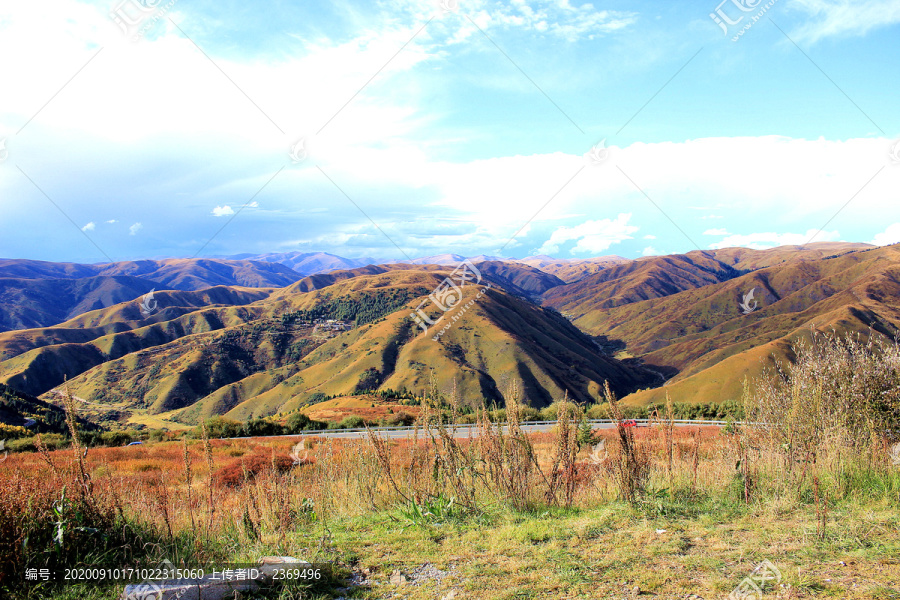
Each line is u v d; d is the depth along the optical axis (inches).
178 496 254.2
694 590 140.8
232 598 149.3
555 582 151.7
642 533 192.1
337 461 339.3
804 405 254.7
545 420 1630.2
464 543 194.9
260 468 481.7
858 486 225.3
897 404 247.6
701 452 329.4
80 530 174.9
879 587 134.9
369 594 151.4
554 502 246.4
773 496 227.3
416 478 266.4
